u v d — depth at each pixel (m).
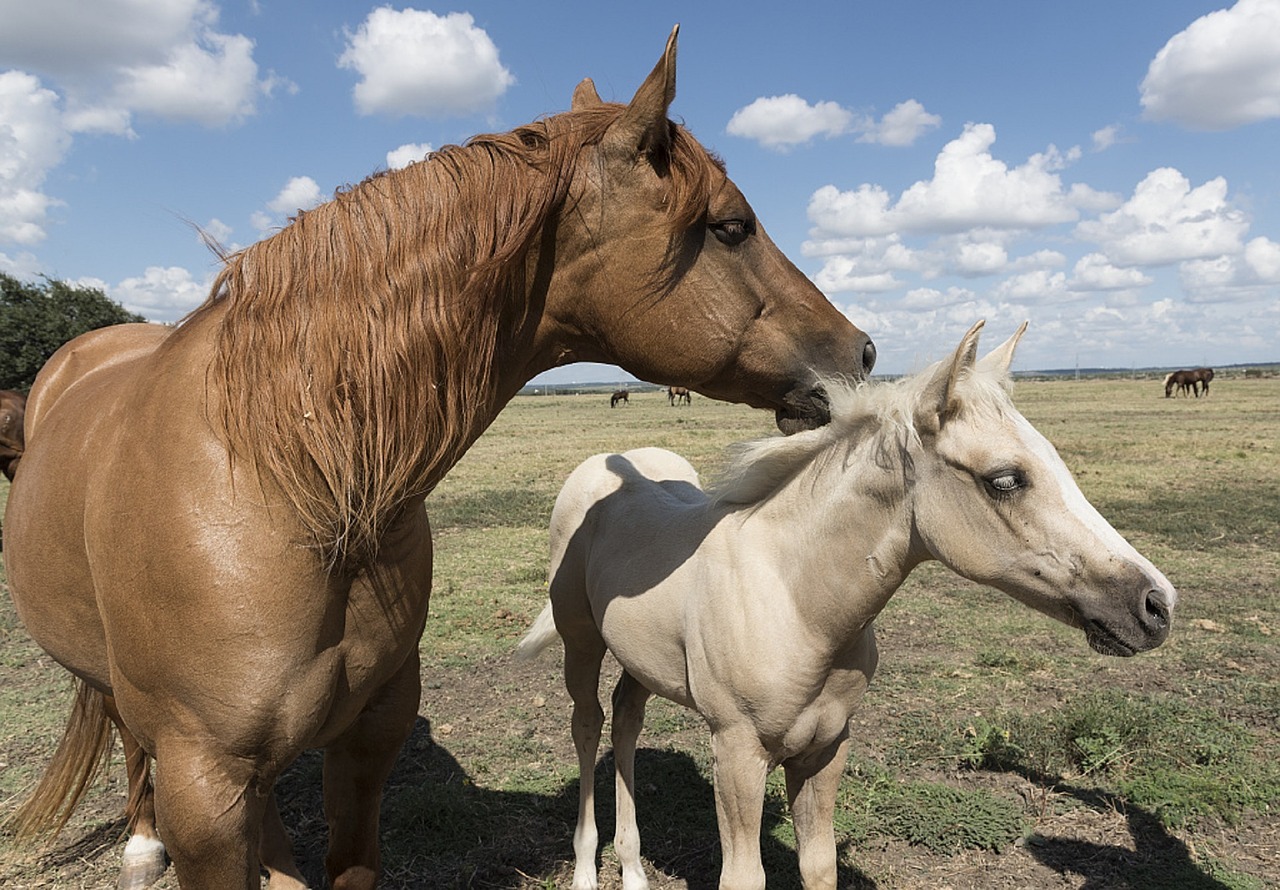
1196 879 2.80
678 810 3.42
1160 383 75.94
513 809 3.42
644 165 1.61
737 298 1.71
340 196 1.56
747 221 1.70
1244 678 4.59
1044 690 4.50
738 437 22.50
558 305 1.69
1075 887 2.79
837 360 1.82
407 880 2.93
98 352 2.68
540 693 4.69
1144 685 4.54
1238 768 3.49
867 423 1.99
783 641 2.06
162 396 1.57
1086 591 1.79
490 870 3.00
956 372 1.80
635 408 50.97
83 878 2.93
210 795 1.46
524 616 6.19
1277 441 17.77
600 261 1.64
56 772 2.76
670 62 1.51
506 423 34.66
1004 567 1.88
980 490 1.87
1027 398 43.34
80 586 1.81
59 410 2.21
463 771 3.73
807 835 2.24
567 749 3.97
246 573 1.41
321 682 1.54
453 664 5.14
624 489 3.04
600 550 2.86
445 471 1.61
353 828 1.93
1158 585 1.72
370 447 1.46
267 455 1.42
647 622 2.50
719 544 2.30
